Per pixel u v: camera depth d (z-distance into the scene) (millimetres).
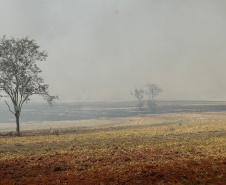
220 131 30688
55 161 16047
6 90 35969
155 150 18625
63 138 29391
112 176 11828
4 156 18391
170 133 30594
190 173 11789
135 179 11250
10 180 11891
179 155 16266
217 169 12203
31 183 11312
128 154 17359
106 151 18891
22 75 36281
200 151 17500
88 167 14031
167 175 11570
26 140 28344
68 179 11781
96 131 40156
